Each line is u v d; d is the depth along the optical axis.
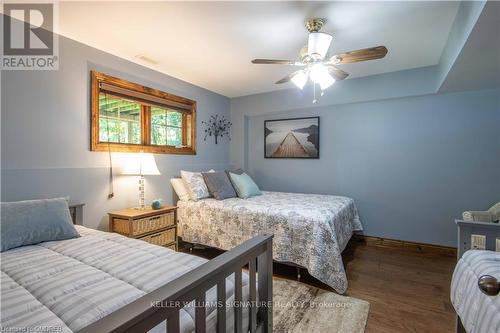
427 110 3.30
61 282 1.11
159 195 3.28
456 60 2.16
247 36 2.38
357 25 2.19
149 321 0.65
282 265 2.90
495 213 2.47
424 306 2.02
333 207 2.78
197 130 3.92
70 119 2.38
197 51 2.70
